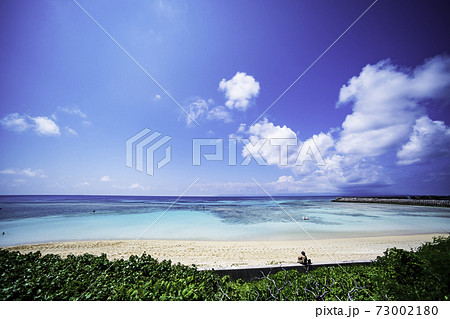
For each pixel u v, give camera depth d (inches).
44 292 98.5
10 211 1545.3
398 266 116.3
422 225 909.2
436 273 101.0
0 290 95.7
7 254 149.6
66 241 577.6
